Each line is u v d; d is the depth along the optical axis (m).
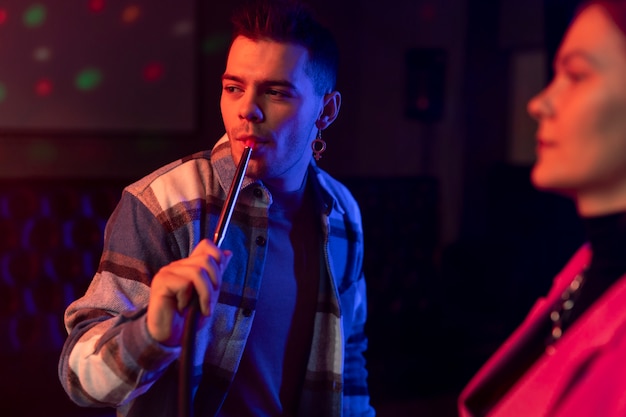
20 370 3.70
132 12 4.69
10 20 4.45
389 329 4.65
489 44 6.05
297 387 1.43
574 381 0.70
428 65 5.41
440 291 5.19
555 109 0.69
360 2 5.48
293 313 1.42
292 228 1.45
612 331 0.68
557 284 0.87
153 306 1.03
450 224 6.03
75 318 1.28
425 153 5.85
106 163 4.71
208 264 1.03
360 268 1.62
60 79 4.58
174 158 4.84
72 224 3.86
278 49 1.27
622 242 0.70
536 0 5.81
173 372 1.29
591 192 0.70
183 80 4.82
